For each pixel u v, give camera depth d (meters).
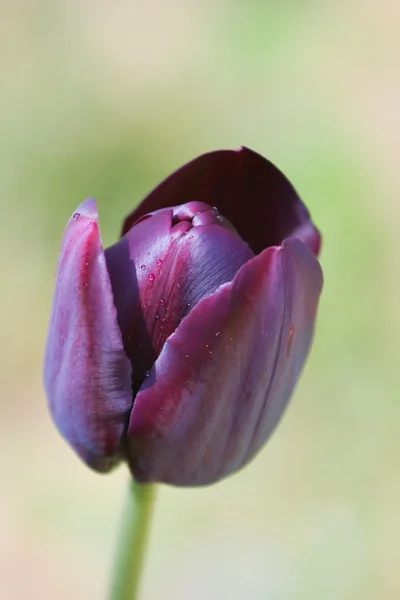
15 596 0.61
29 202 0.85
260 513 0.64
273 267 0.36
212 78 1.00
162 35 1.05
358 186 0.87
